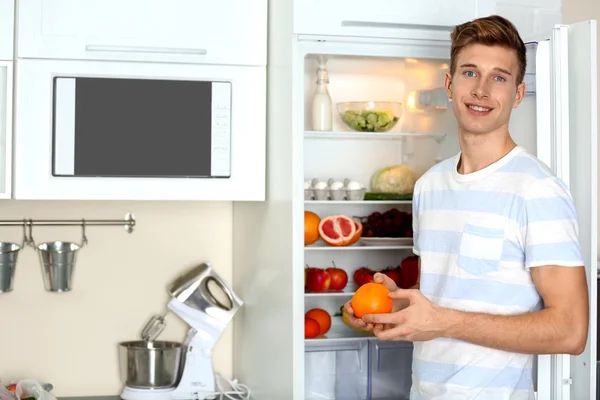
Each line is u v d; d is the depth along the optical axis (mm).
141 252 2656
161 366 2498
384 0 2104
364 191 2287
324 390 2268
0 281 2443
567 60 1871
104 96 2215
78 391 2607
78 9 2197
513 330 1579
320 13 2070
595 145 1835
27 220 2568
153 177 2240
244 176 2287
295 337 2035
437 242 1771
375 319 1637
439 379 1729
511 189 1658
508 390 1668
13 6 2176
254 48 2285
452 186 1761
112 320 2633
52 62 2188
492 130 1697
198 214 2703
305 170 2400
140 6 2229
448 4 2141
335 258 2457
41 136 2186
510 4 2174
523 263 1658
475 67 1693
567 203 1621
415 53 2141
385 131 2264
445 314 1608
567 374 1900
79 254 2615
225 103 2271
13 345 2570
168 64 2242
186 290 2549
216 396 2561
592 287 1843
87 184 2211
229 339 2727
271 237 2244
